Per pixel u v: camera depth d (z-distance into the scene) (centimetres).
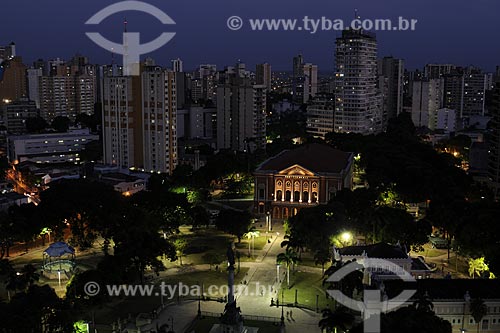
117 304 14975
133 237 15888
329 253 17300
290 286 16075
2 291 15862
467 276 16750
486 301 12812
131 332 13262
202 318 14062
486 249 15950
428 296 12788
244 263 18088
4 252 19162
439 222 18738
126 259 15150
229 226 19588
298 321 13862
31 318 11588
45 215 19162
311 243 17412
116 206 19612
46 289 12862
